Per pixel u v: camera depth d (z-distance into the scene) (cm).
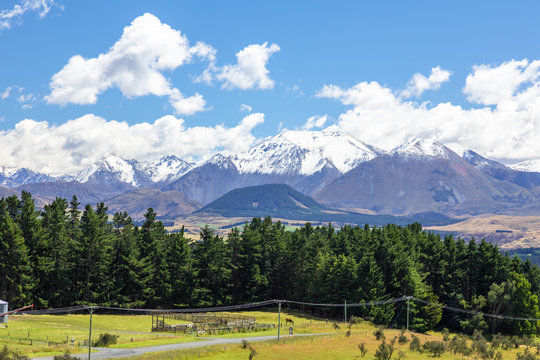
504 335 13338
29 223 13250
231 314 14000
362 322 12438
